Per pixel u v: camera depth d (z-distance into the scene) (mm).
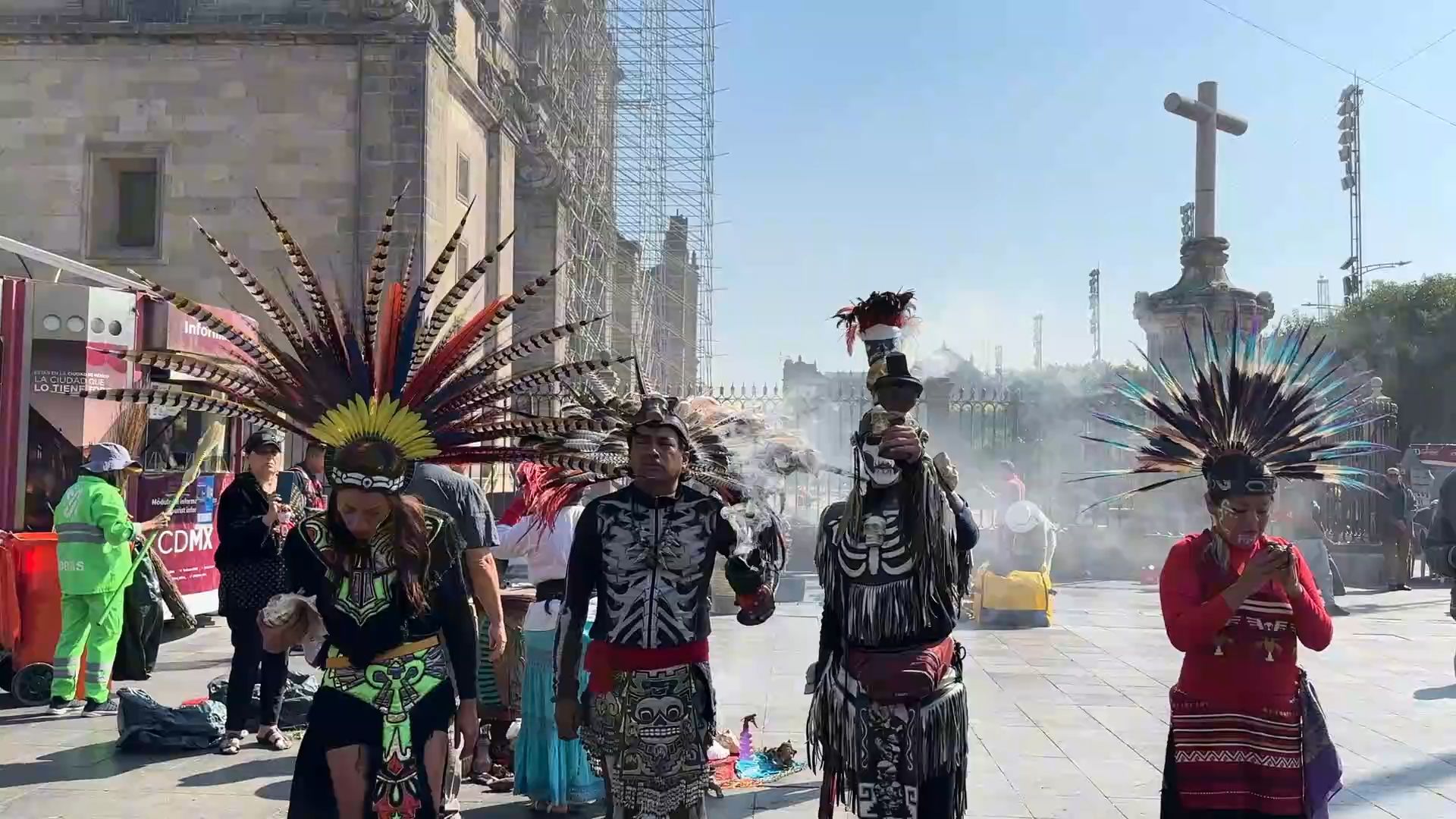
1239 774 4145
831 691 4426
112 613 8633
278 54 21984
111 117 22094
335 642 4148
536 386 4645
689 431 4945
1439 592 17609
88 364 11180
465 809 6254
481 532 5438
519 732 6332
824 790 4496
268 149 21938
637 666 4469
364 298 4391
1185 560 4352
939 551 4352
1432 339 41250
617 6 37500
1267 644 4164
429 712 4156
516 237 31594
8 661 9016
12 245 11086
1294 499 15852
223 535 7438
